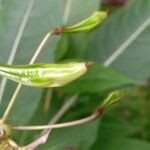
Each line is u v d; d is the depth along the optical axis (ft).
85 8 0.62
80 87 0.58
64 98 0.62
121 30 0.67
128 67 0.66
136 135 0.92
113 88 0.59
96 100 0.62
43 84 0.35
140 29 0.67
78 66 0.34
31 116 0.54
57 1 0.54
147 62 0.66
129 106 0.94
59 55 0.62
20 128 0.39
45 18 0.54
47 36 0.43
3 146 0.38
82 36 0.64
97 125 0.62
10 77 0.35
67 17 0.61
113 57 0.66
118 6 0.82
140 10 0.67
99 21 0.42
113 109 0.91
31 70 0.35
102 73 0.57
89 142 0.61
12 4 0.55
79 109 0.62
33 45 0.54
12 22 0.55
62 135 0.60
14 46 0.54
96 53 0.65
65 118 0.61
